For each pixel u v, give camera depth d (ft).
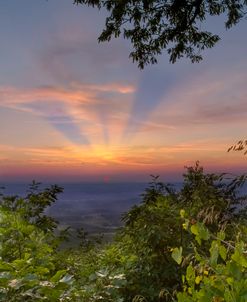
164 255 16.55
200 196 16.67
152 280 15.74
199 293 5.97
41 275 9.94
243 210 12.31
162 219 17.07
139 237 17.16
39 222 17.70
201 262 6.41
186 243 16.05
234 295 5.49
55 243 16.19
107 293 11.35
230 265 5.81
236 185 11.41
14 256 11.57
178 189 18.65
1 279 8.43
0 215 13.87
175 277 15.43
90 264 17.26
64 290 9.73
